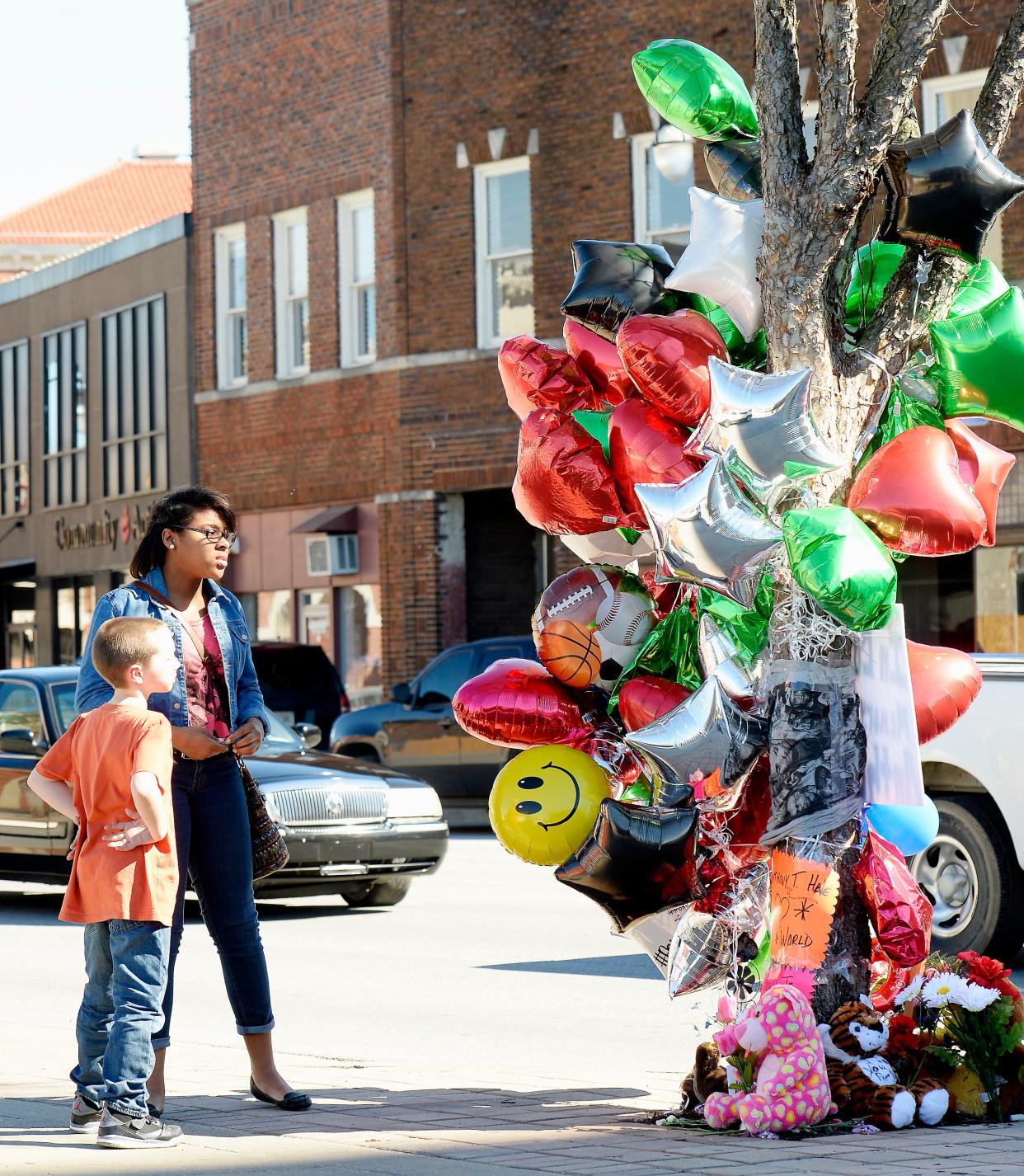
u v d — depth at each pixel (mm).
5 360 37219
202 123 29484
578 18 23672
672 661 6453
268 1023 6488
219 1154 5617
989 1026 6105
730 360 6621
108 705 6004
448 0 25078
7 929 13039
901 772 5934
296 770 13250
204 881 6406
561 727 6426
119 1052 5801
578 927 12570
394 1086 6996
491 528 25719
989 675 9797
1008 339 6297
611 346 6539
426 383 25453
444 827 13516
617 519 6402
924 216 6148
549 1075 7312
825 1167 5215
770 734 5977
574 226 23797
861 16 20234
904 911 6027
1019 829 9570
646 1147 5602
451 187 25188
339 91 26766
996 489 6609
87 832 5965
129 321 32250
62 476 35000
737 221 6406
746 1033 5859
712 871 6219
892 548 6066
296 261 28094
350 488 26734
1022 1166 5219
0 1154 5680
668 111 6824
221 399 29359
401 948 11625
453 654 19953
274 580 28328
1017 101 6641
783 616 5980
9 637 38438
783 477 5836
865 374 6352
